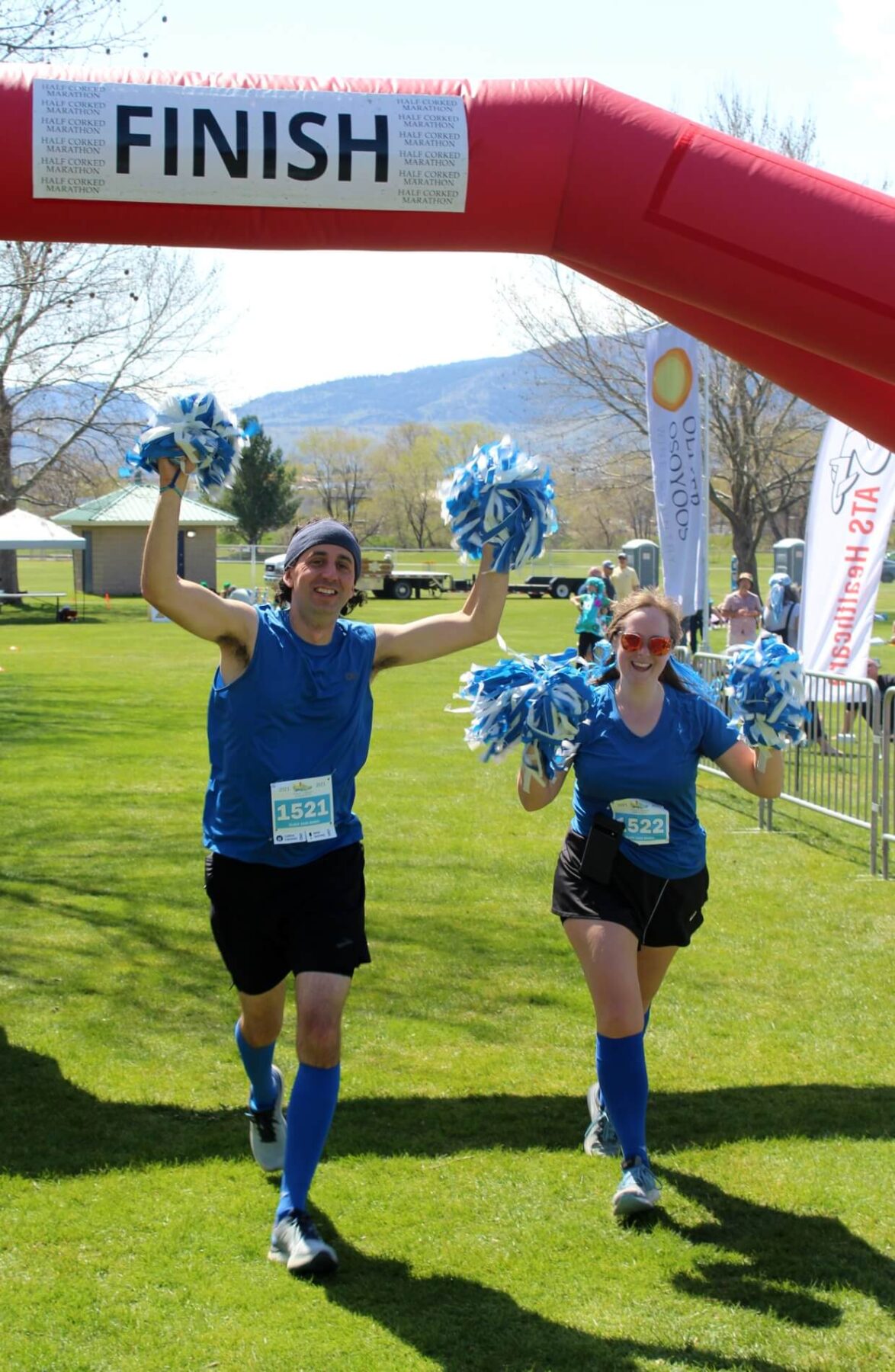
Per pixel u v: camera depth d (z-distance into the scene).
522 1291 3.30
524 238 4.42
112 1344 3.04
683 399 12.55
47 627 32.53
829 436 10.91
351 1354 3.01
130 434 33.25
